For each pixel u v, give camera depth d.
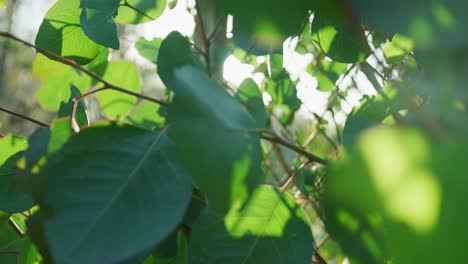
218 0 0.28
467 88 0.25
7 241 0.56
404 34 0.25
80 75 0.62
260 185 0.43
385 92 0.41
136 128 0.38
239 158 0.34
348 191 0.25
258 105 0.44
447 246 0.23
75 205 0.34
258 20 0.27
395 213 0.24
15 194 0.46
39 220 0.35
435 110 0.26
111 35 0.50
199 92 0.34
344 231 0.32
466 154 0.23
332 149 0.71
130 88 0.63
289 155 0.76
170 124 0.34
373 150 0.24
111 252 0.32
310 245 0.43
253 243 0.42
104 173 0.36
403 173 0.23
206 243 0.42
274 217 0.43
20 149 0.47
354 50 0.45
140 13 0.55
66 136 0.40
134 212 0.34
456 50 0.25
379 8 0.25
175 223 0.34
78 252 0.32
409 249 0.24
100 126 0.37
